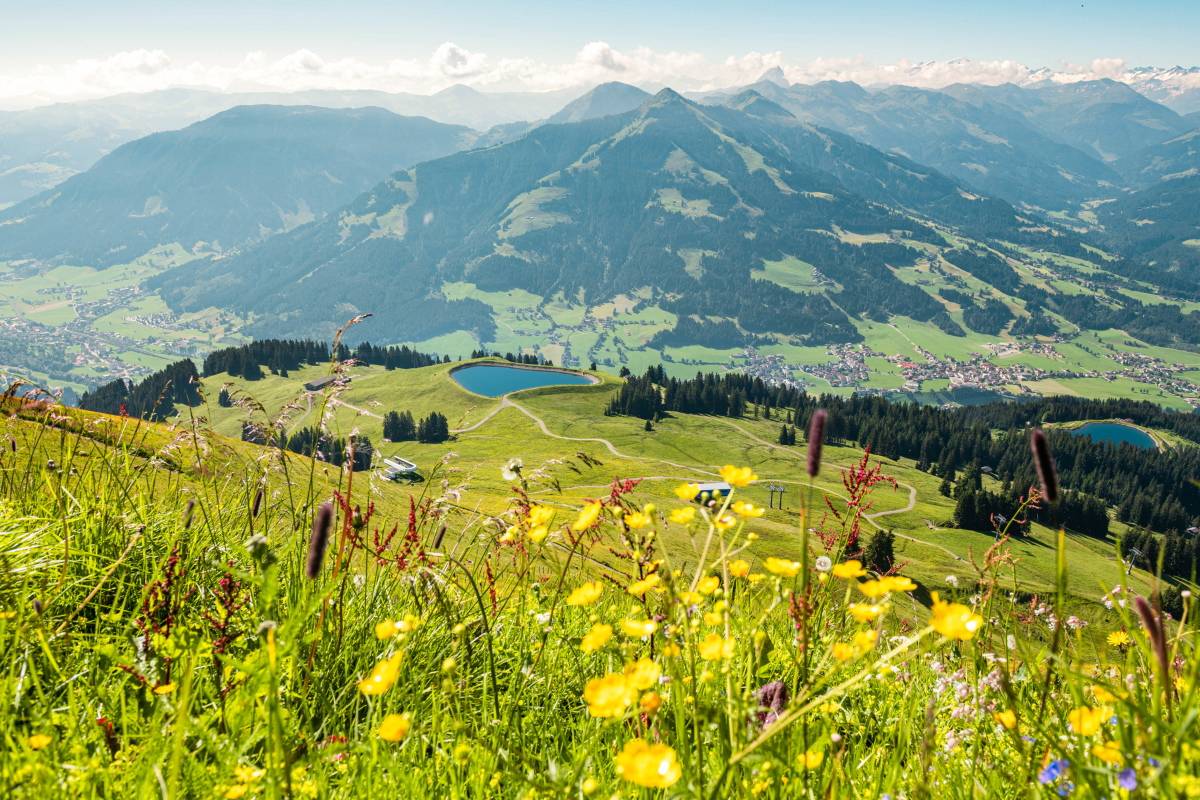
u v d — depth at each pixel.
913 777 2.77
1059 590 2.16
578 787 2.40
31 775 2.46
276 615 3.79
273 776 2.29
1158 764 1.72
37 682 3.01
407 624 2.64
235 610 4.04
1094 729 2.00
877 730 3.63
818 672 3.05
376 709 3.40
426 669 4.04
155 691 2.93
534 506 3.60
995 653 3.23
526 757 2.87
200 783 2.55
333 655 3.82
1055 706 2.66
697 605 2.68
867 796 2.65
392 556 4.15
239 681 3.14
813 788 2.53
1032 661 2.97
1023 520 3.42
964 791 2.68
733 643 2.31
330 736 3.18
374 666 3.94
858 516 3.35
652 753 1.74
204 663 3.49
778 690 2.96
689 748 2.52
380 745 2.88
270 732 2.34
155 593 3.92
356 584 4.09
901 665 3.92
